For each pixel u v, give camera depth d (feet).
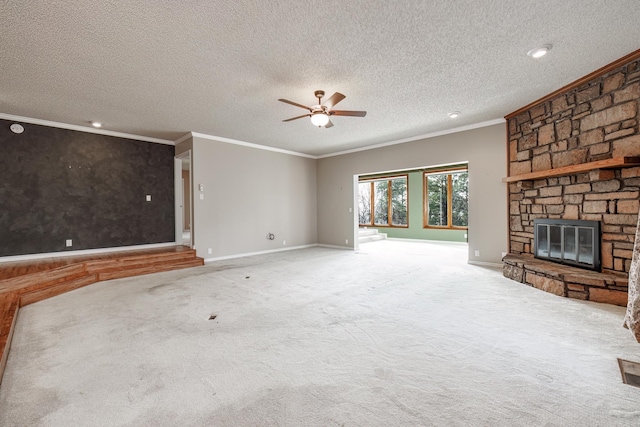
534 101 13.85
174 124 16.80
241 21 7.75
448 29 8.29
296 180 25.27
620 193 10.39
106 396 5.48
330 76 11.04
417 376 6.07
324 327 8.57
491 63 10.26
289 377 6.08
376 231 33.32
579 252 11.80
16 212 14.90
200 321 9.04
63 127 16.28
